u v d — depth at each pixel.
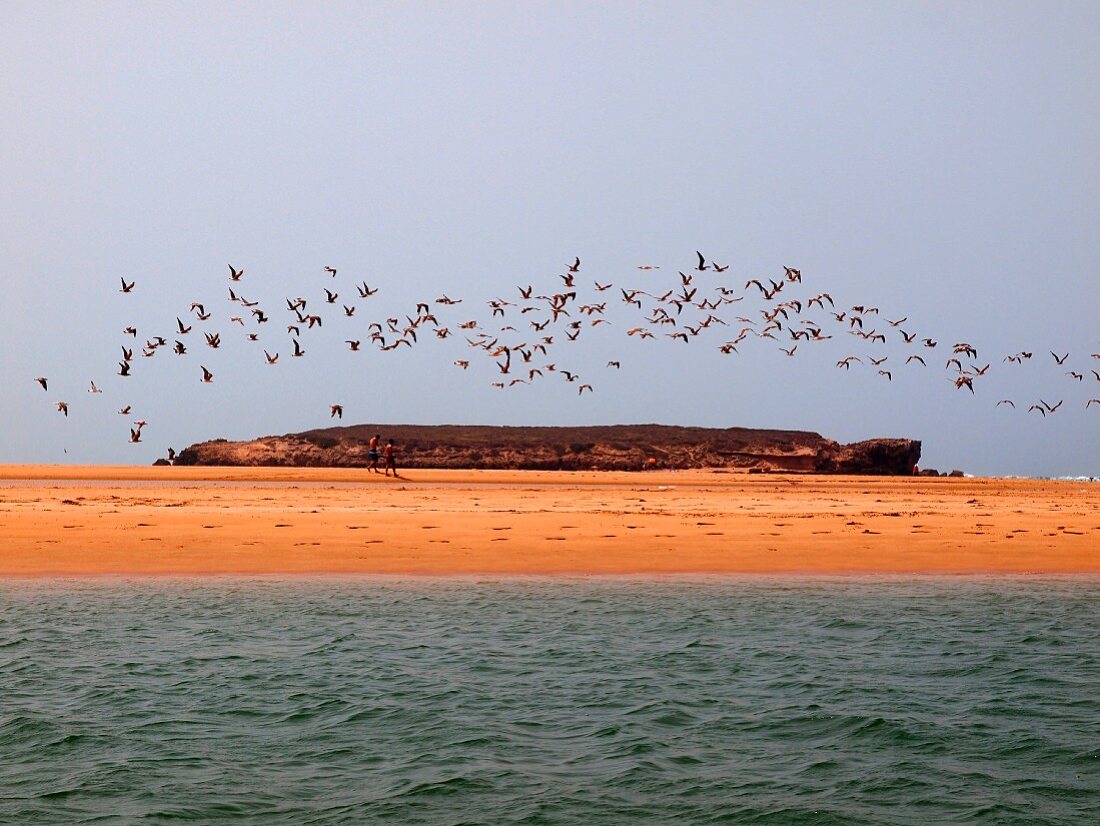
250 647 24.97
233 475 89.62
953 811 15.75
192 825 15.21
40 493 59.28
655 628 27.20
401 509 51.38
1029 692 21.84
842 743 18.64
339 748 18.33
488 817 15.48
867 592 32.25
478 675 22.78
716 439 142.00
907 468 134.38
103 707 20.47
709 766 17.56
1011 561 37.78
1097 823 15.34
